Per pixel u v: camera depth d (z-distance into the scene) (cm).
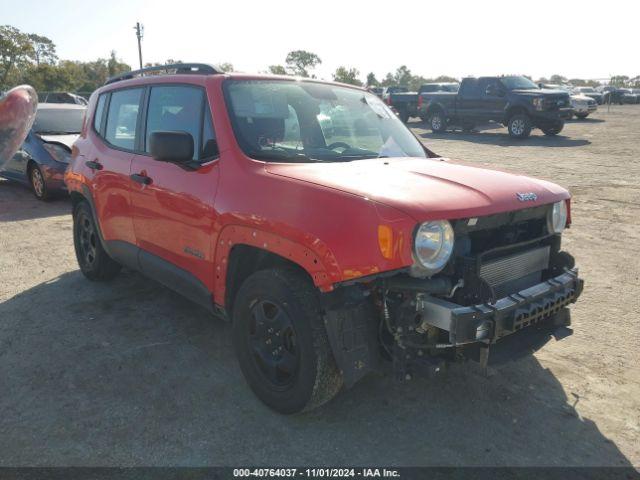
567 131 2170
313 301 287
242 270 341
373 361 286
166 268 396
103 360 383
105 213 467
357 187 279
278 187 299
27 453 283
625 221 774
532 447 291
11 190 1073
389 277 266
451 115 2200
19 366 374
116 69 7538
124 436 298
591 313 463
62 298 500
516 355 300
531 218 322
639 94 4809
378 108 443
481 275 296
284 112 373
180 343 411
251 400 334
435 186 293
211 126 356
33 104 181
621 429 306
